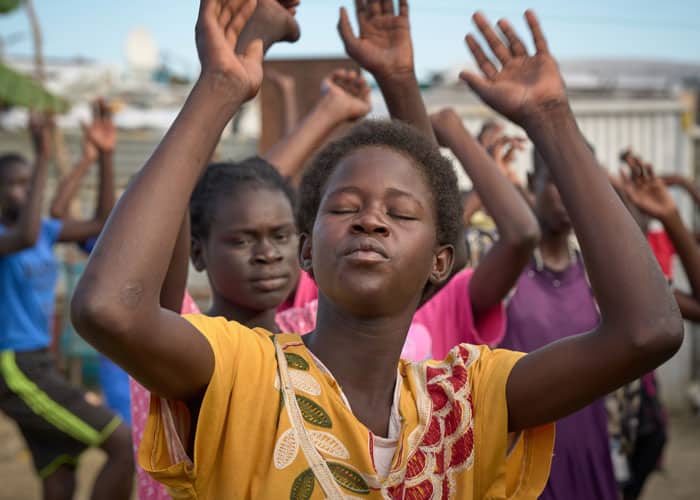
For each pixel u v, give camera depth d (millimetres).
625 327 1425
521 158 8680
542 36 1680
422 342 2244
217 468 1380
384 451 1438
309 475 1361
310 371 1459
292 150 2801
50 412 4414
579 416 3078
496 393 1532
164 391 1346
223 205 2287
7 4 7133
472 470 1496
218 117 1385
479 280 2652
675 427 8016
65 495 4492
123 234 1257
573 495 3033
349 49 2139
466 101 10586
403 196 1469
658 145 9609
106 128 4977
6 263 4660
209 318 1463
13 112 11102
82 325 1222
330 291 1430
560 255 3414
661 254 4871
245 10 1443
